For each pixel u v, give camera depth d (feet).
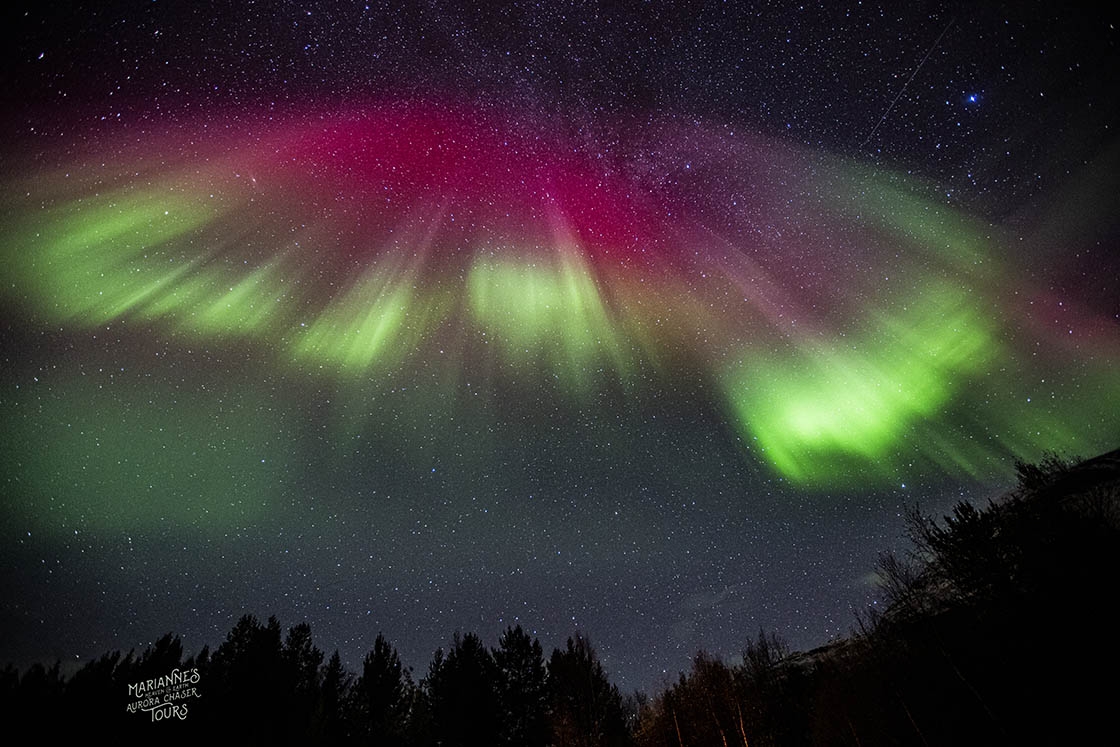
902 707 52.60
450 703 76.02
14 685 45.93
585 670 87.25
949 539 50.21
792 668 85.35
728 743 77.15
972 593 48.21
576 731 79.66
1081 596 40.91
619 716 85.97
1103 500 46.83
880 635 57.82
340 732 60.85
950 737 46.29
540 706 82.74
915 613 53.47
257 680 62.18
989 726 43.78
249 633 68.23
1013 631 43.50
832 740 61.93
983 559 47.19
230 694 58.85
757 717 78.48
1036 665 41.29
